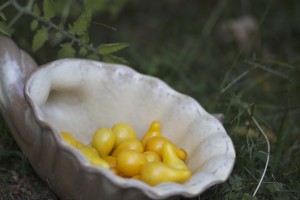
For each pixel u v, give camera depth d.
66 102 0.64
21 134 0.58
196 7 1.23
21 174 0.64
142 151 0.60
